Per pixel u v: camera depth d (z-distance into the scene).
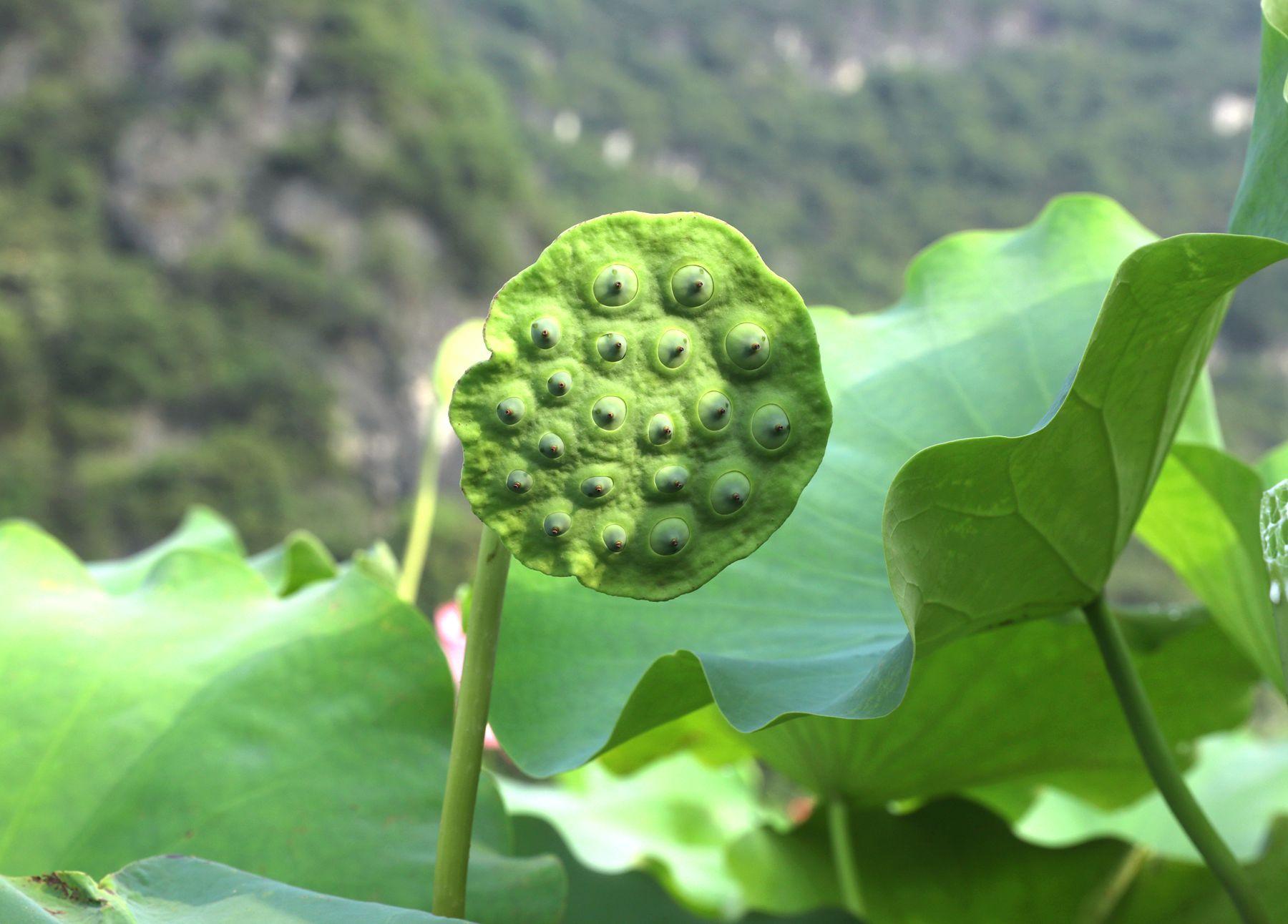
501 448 0.70
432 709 0.92
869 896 1.21
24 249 47.94
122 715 0.90
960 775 1.13
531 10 85.56
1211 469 0.99
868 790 1.16
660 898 1.16
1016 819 1.46
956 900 1.19
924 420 1.05
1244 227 0.83
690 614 0.93
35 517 43.81
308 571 1.35
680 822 1.90
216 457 46.06
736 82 90.50
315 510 47.19
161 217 50.84
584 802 1.89
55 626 0.94
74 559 0.99
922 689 1.03
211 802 0.88
